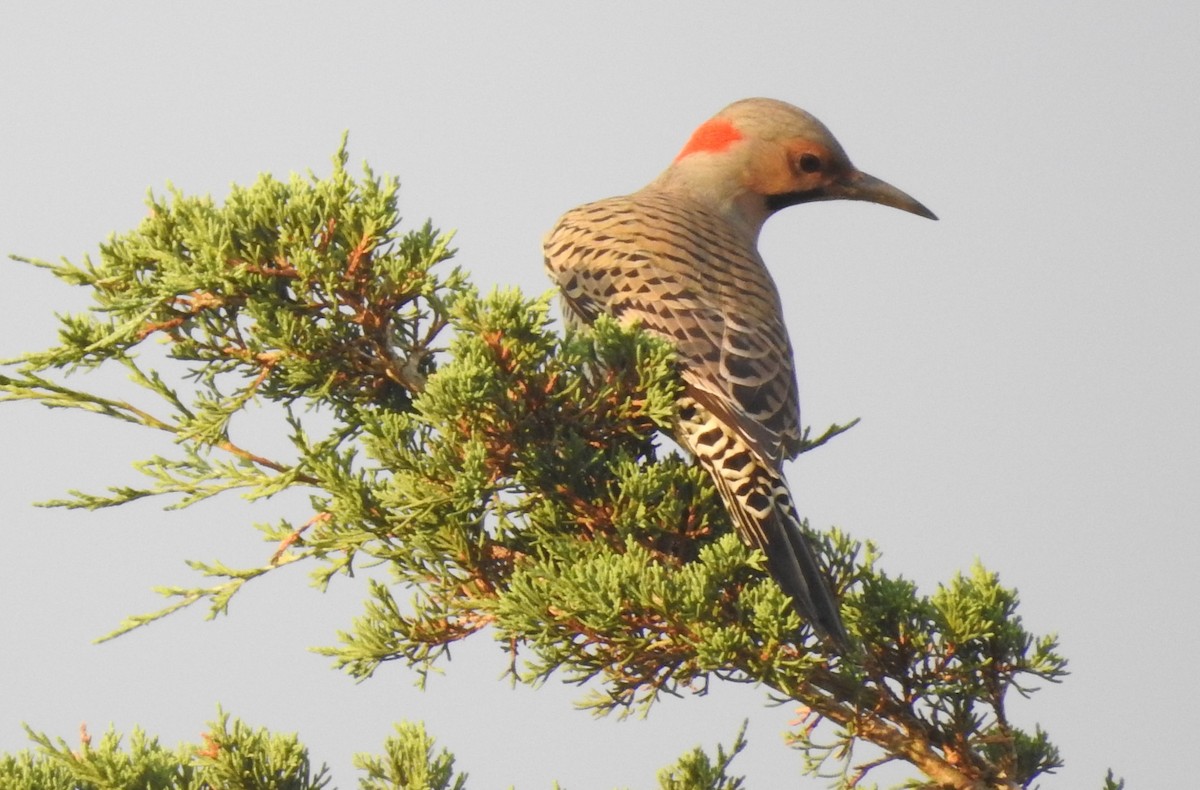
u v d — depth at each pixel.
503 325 8.74
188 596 9.06
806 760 9.05
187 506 9.34
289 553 9.13
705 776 9.27
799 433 10.61
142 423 9.52
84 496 9.32
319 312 9.62
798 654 8.70
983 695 8.91
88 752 8.70
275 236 9.53
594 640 8.58
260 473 9.31
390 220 9.36
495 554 9.30
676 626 8.39
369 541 9.12
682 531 9.68
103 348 9.52
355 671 9.12
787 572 9.13
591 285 11.12
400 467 8.84
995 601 8.93
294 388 9.86
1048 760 9.39
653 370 9.32
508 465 9.28
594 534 9.41
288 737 8.83
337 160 9.47
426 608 9.14
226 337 9.67
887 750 8.93
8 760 8.65
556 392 9.30
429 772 8.94
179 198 9.81
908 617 8.99
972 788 8.86
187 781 8.80
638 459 10.35
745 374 10.15
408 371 9.81
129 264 9.73
